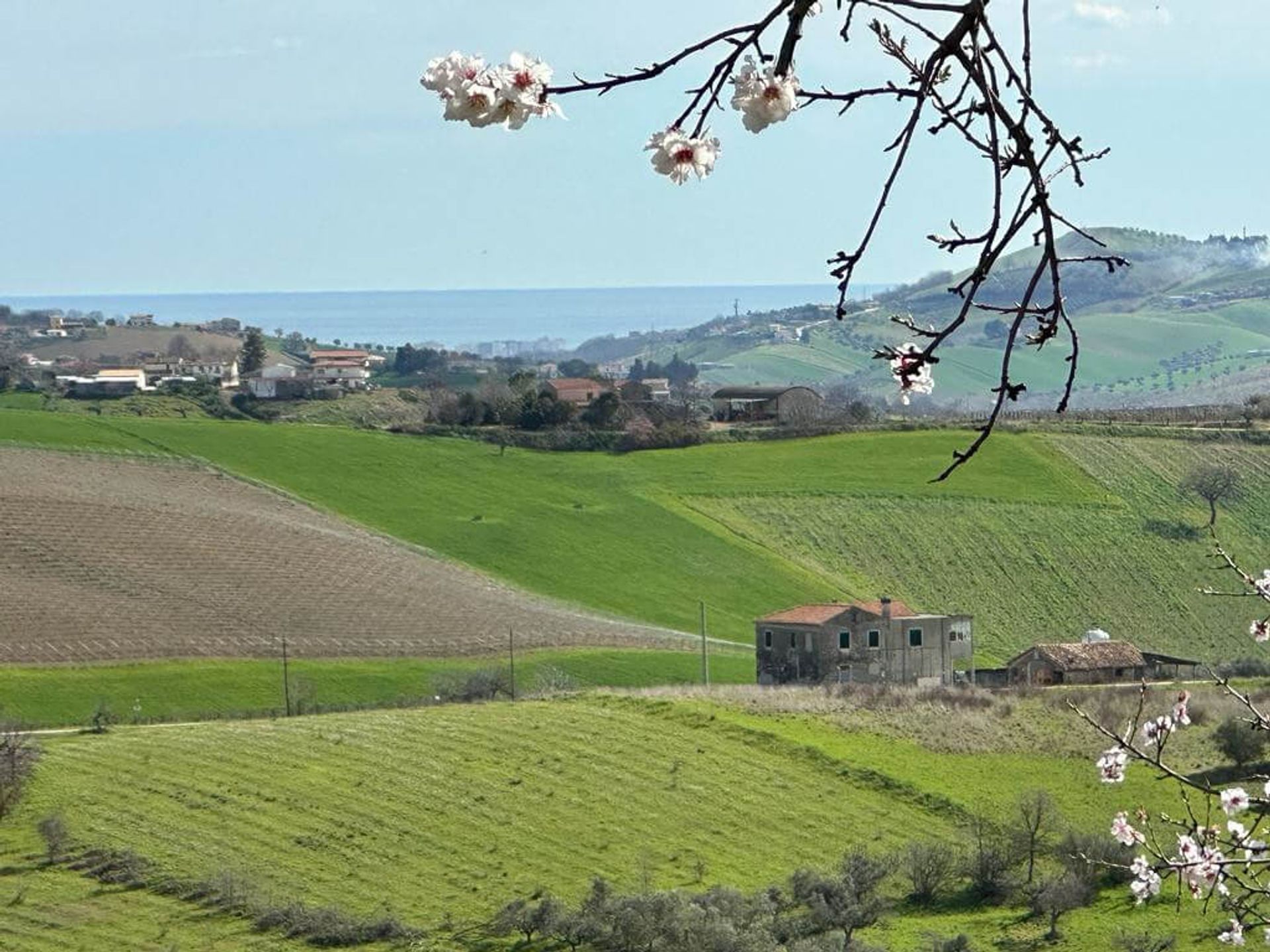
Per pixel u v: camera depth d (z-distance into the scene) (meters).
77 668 95.88
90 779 74.25
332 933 62.16
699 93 6.98
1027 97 6.60
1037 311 6.98
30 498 122.25
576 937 61.09
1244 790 12.13
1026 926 61.56
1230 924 12.23
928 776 78.25
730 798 76.06
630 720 84.38
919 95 6.69
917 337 7.54
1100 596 125.31
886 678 104.81
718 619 119.50
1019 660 104.69
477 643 108.25
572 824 73.06
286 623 107.88
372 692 98.12
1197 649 118.81
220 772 76.06
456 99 6.93
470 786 76.00
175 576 113.06
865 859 66.25
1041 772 78.12
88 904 64.19
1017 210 6.76
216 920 63.41
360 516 134.88
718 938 59.28
